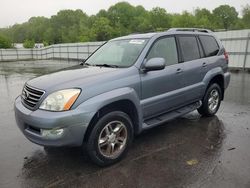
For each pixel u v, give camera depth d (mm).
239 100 7418
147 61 4035
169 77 4402
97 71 3830
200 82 5184
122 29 81625
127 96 3650
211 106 5664
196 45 5250
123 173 3422
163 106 4398
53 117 3137
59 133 3162
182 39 4945
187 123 5312
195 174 3352
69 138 3201
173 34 4789
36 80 3783
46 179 3342
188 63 4875
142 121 4031
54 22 99250
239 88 9375
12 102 7941
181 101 4781
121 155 3717
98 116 3438
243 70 14844
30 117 3287
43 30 100438
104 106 3414
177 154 3924
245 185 3082
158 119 4414
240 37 14844
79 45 31016
